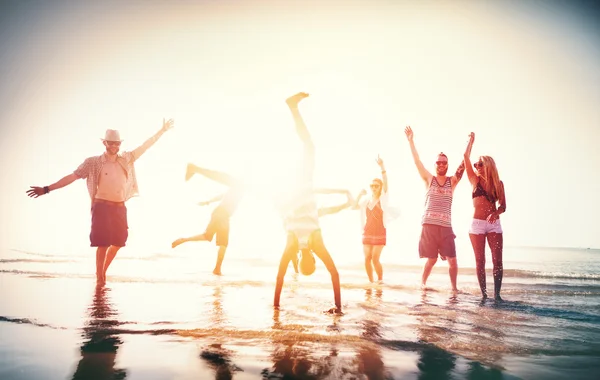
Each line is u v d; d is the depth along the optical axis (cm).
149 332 339
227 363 263
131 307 444
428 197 656
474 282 736
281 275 462
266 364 262
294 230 467
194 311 428
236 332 341
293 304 477
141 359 271
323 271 886
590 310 468
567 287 667
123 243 641
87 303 462
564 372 253
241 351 290
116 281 642
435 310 455
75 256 1013
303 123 479
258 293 554
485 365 266
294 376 240
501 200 568
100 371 246
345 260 1127
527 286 679
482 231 572
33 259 942
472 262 1144
